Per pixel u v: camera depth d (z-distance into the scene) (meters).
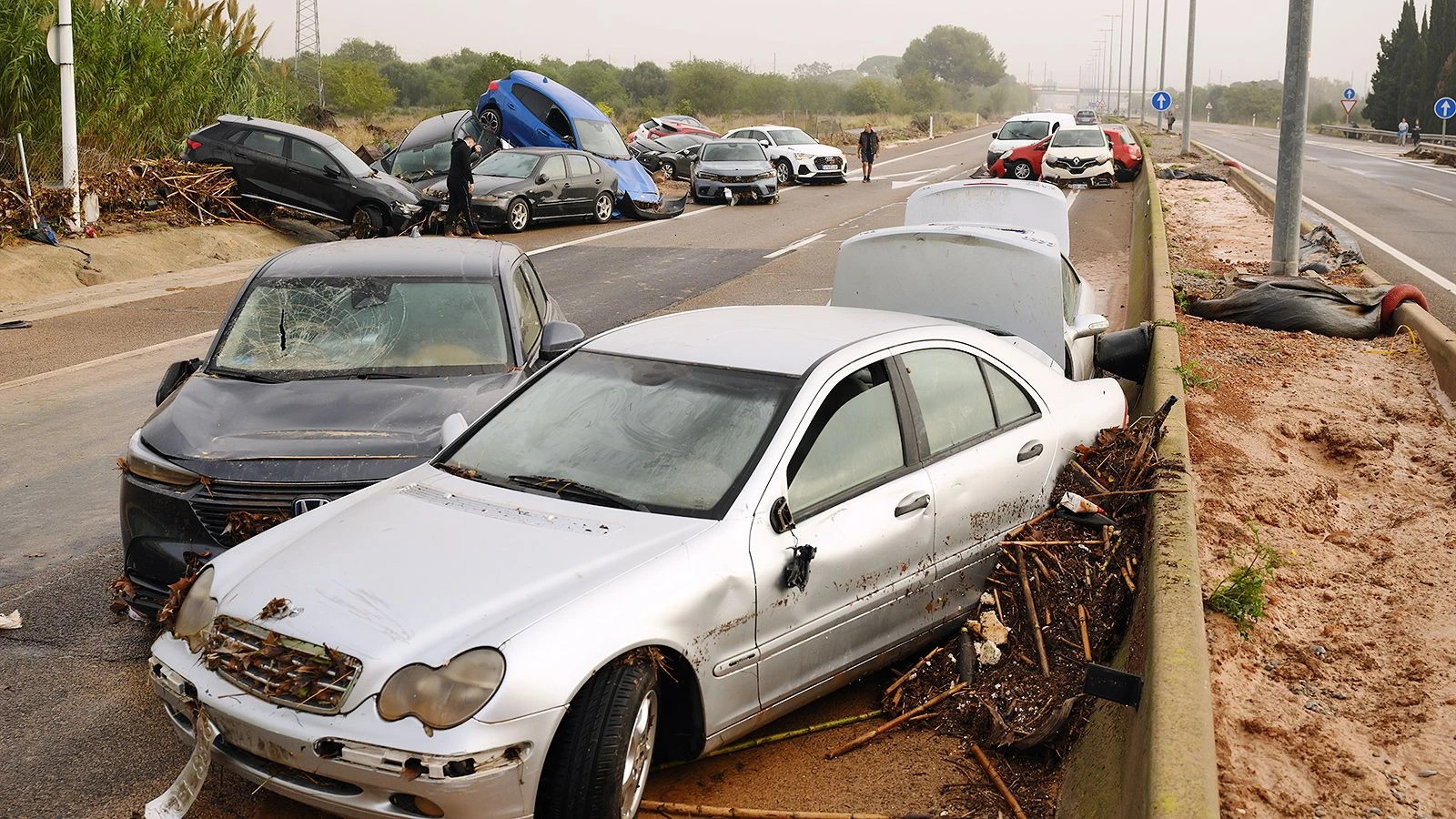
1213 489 6.75
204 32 23.30
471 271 7.02
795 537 4.24
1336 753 4.11
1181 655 3.91
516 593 3.70
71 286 15.91
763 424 4.42
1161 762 3.32
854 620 4.49
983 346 5.42
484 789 3.37
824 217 24.89
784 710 4.34
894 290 8.11
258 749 3.57
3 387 10.49
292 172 19.97
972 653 4.74
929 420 4.95
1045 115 34.12
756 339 5.00
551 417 4.79
